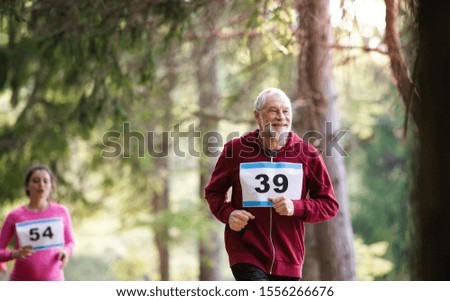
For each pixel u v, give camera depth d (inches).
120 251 1040.8
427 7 191.9
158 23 439.5
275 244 247.8
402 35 317.7
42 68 514.0
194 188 1110.4
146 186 749.3
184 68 703.1
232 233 252.7
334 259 524.1
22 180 606.5
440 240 187.0
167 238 813.2
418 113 196.2
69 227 344.8
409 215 197.8
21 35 459.5
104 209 803.4
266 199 249.0
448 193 187.3
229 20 526.0
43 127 593.0
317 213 246.2
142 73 467.5
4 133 607.8
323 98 495.5
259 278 243.8
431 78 190.7
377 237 1120.2
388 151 1108.5
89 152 675.4
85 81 496.7
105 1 421.1
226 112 645.9
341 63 432.5
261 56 543.2
